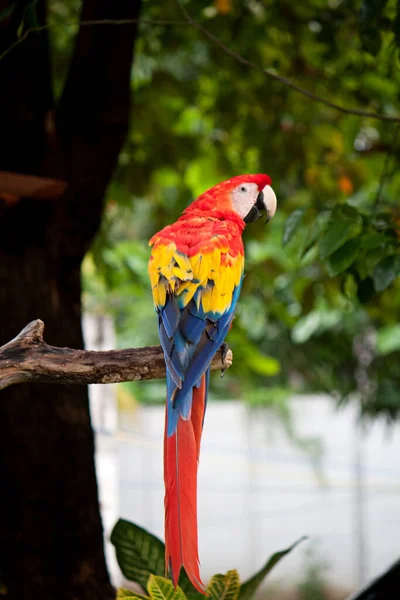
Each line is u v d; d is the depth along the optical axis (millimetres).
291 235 3746
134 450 14836
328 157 7254
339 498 15062
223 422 15375
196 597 3061
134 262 7438
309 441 15117
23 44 3912
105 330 10125
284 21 6297
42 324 2641
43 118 3977
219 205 3627
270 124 6797
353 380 11242
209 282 2871
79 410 3949
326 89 6715
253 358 8125
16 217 3826
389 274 3453
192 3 5891
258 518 15188
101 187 4141
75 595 3750
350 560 14922
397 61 5426
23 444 3746
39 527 3742
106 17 4117
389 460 14945
